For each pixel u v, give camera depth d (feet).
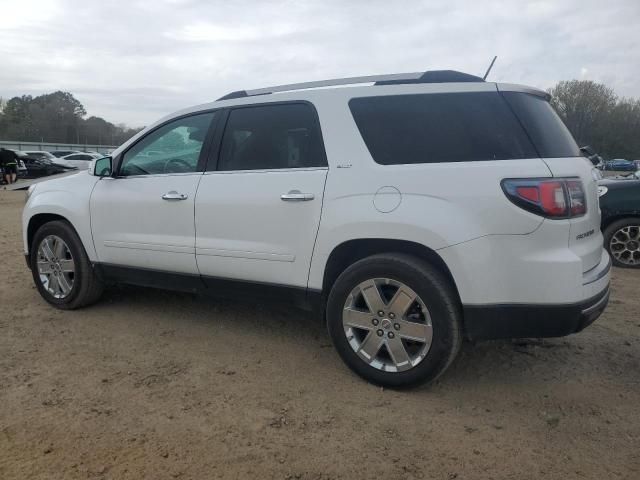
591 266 10.89
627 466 8.75
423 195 10.57
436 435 9.62
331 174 11.58
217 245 13.04
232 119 13.47
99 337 14.19
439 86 11.36
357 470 8.62
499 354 13.19
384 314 11.00
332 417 10.18
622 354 13.26
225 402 10.71
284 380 11.71
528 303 10.03
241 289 13.07
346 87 12.07
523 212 9.95
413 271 10.53
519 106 10.94
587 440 9.50
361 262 11.13
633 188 23.04
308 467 8.68
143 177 14.52
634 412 10.48
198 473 8.46
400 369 10.96
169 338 14.16
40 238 16.38
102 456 8.86
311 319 15.67
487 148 10.61
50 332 14.51
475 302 10.20
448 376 11.99
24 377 11.73
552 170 10.19
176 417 10.11
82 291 15.89
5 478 8.23
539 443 9.40
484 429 9.83
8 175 78.28
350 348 11.48
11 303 17.03
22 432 9.54
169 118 14.62
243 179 12.77
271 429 9.75
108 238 15.02
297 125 12.45
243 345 13.73
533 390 11.37
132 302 17.16
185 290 14.24
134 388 11.28
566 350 13.48
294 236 11.94
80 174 16.15
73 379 11.66
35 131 266.98
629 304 17.56
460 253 10.15
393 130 11.36
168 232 13.88
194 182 13.52
